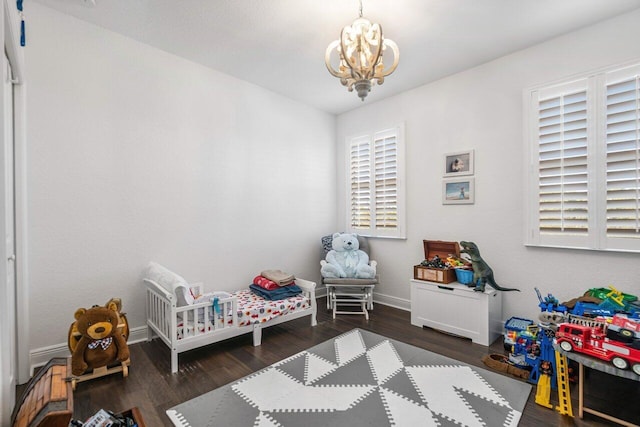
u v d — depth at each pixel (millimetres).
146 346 2646
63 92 2332
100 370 2111
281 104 3865
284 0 2152
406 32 2518
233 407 1824
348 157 4406
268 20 2393
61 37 2316
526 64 2773
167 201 2891
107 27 2502
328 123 4480
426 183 3531
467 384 2066
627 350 1508
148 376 2176
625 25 2279
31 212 2205
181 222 2986
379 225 4008
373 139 4059
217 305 2496
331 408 1814
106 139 2539
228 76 3336
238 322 2627
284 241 3902
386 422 1692
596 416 1741
